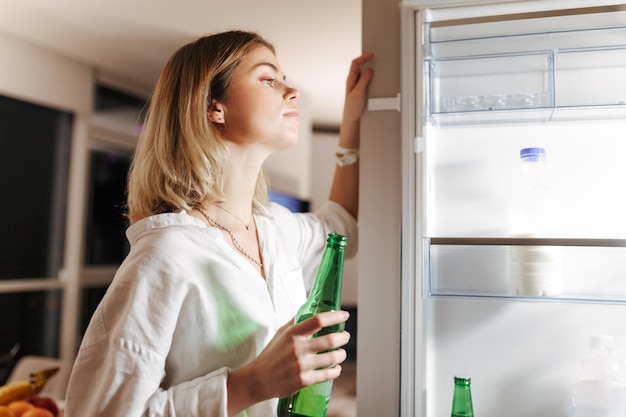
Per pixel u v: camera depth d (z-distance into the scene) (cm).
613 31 91
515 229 93
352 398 298
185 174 91
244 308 84
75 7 245
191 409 73
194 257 83
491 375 99
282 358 70
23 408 135
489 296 89
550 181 100
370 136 109
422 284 92
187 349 82
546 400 97
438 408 100
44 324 318
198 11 246
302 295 99
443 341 101
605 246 84
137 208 96
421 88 99
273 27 262
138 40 285
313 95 386
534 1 95
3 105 291
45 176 317
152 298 78
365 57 110
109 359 75
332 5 236
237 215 97
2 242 292
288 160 378
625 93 90
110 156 352
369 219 107
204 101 91
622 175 97
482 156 103
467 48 95
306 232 112
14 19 259
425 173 97
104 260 348
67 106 315
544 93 89
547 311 98
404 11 101
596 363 87
